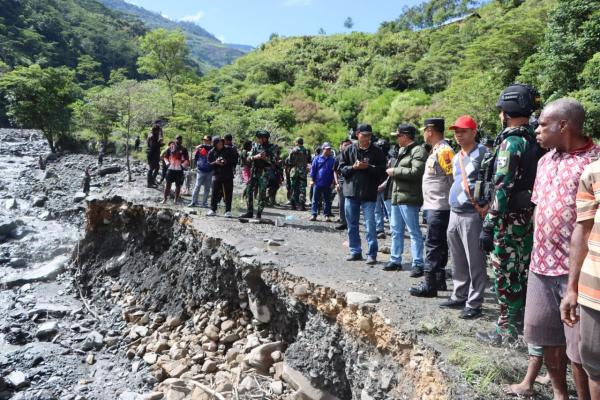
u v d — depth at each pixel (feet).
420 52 243.19
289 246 24.23
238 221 30.45
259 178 31.65
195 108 89.66
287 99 193.16
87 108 83.87
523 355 11.93
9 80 93.81
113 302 29.63
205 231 26.25
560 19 72.28
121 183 59.21
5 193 56.59
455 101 94.22
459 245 14.89
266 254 21.94
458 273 15.17
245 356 19.98
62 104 97.09
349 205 21.43
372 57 254.06
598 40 66.33
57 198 55.11
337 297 16.56
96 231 35.81
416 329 13.37
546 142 9.59
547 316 9.64
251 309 21.85
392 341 13.75
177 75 125.29
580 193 7.91
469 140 14.38
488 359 11.41
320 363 16.70
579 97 60.34
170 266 28.84
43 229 44.86
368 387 14.15
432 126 16.63
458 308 15.24
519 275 12.37
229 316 23.50
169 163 35.94
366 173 20.72
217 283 24.52
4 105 131.23
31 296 31.22
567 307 8.20
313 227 31.68
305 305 18.39
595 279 7.40
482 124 84.94
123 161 78.64
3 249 39.88
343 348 15.96
